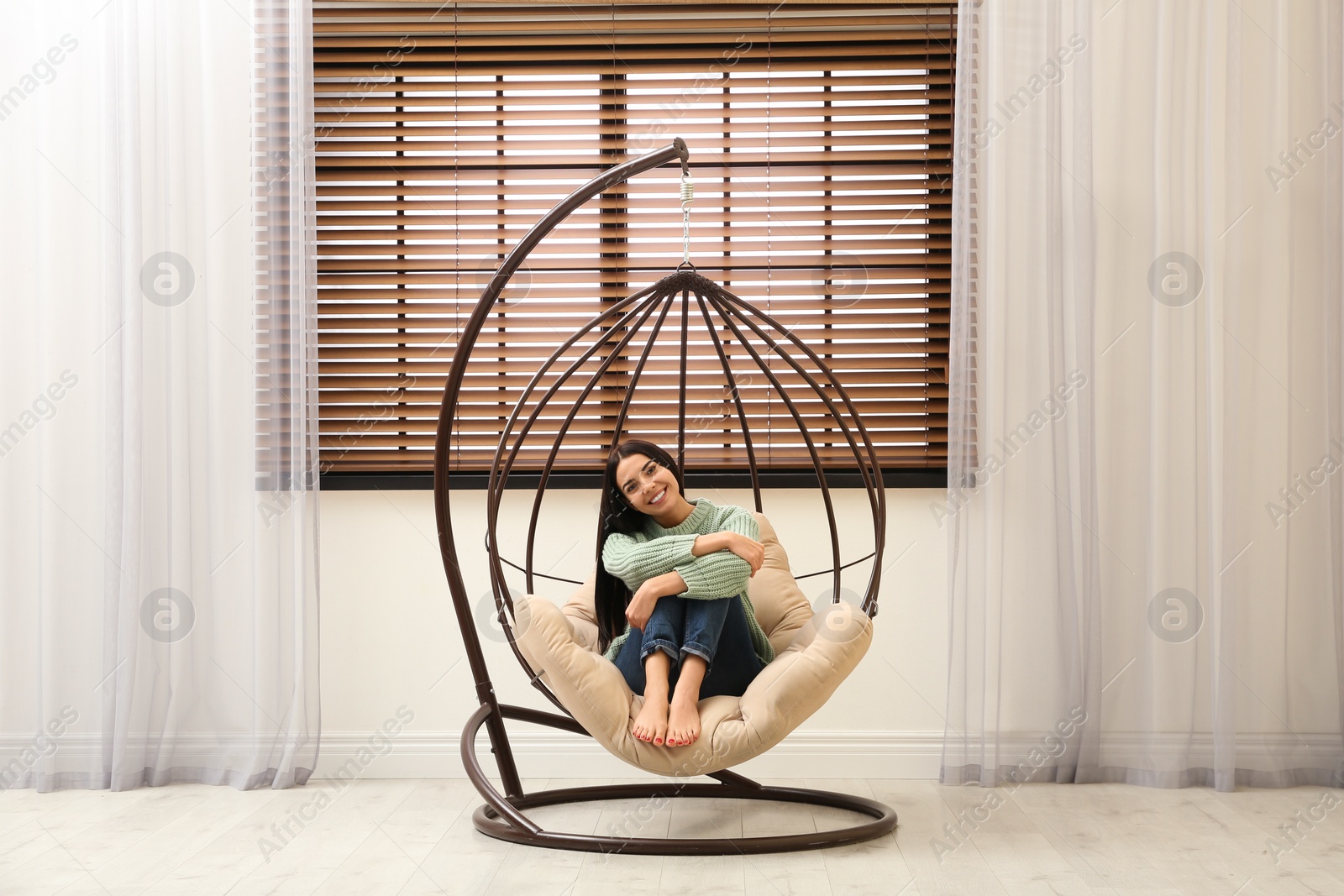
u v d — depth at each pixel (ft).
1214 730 8.52
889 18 9.28
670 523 7.72
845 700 9.07
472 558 9.16
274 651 8.63
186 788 8.59
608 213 9.39
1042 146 8.63
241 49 8.87
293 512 8.64
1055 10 8.61
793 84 9.32
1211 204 8.73
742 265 9.34
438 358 9.41
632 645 7.24
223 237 8.82
